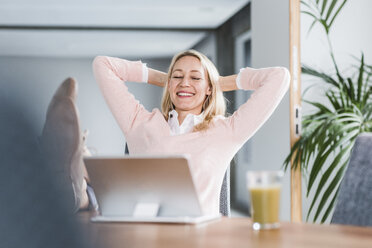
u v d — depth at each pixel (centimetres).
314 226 111
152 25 815
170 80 214
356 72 312
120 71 220
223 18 786
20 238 49
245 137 195
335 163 251
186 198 117
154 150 194
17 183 49
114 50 818
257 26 298
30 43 799
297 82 273
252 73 207
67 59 811
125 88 215
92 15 784
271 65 285
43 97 48
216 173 190
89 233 57
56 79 806
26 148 49
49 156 55
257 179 108
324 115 276
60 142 118
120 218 118
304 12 294
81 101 788
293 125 268
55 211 52
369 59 312
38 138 51
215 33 806
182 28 809
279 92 196
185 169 113
